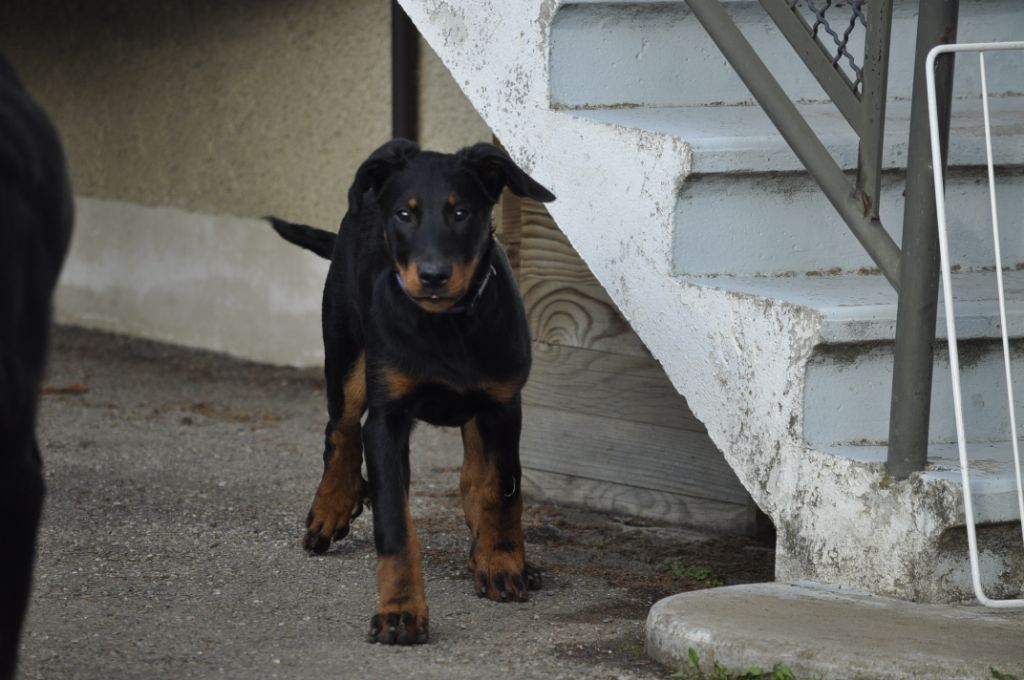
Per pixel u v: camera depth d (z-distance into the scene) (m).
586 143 6.90
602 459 8.34
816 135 6.18
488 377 6.13
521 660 5.48
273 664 5.40
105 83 14.27
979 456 6.09
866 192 5.82
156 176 13.93
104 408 10.96
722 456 7.87
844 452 5.99
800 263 6.74
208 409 11.05
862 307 5.97
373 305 6.11
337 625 5.92
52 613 5.97
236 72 13.12
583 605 6.30
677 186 6.44
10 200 4.04
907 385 5.71
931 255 5.61
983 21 7.92
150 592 6.34
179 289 13.79
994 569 5.77
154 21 13.73
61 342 13.91
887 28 5.69
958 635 5.21
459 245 5.79
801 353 6.00
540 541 7.60
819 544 6.01
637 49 7.20
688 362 6.56
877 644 5.07
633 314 6.80
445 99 11.84
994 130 6.96
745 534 7.83
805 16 7.52
